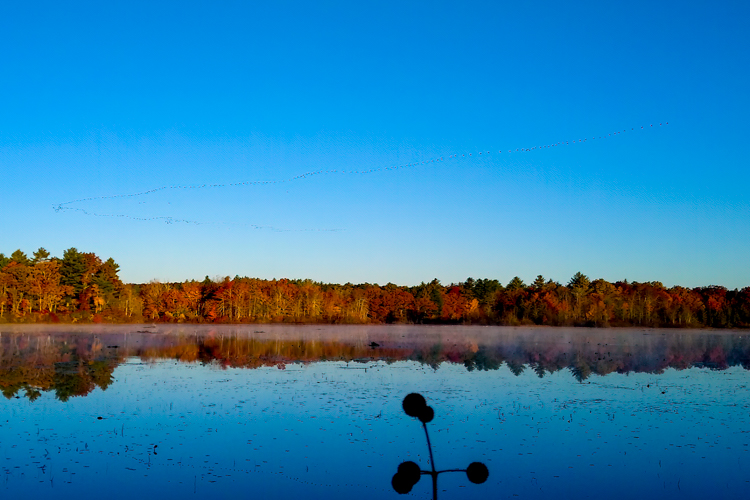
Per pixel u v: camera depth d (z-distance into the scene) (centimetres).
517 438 1969
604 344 6141
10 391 2697
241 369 3559
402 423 2130
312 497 1449
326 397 2592
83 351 4662
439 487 1537
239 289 11156
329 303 11869
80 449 1794
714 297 12375
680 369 3812
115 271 11056
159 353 4559
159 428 2036
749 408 2438
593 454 1808
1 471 1596
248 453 1775
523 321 11750
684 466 1708
